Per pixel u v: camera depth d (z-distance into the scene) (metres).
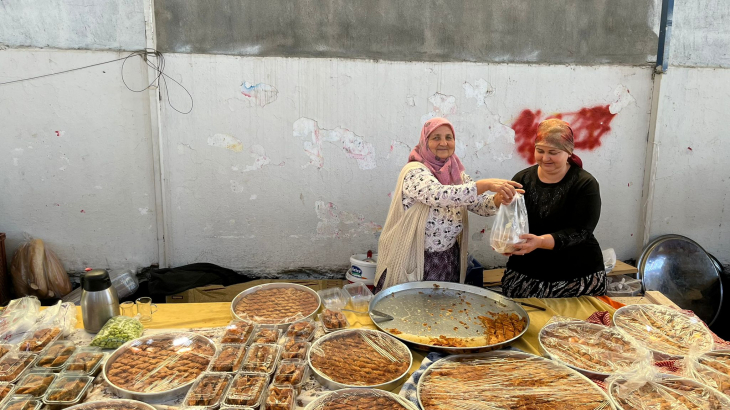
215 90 3.39
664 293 3.81
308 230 3.69
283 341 1.75
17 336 1.74
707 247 4.08
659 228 3.98
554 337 1.80
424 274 2.39
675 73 3.68
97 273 1.81
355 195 3.65
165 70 3.32
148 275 3.65
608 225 3.93
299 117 3.49
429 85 3.54
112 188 3.48
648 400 1.45
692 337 1.80
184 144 3.44
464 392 1.47
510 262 2.62
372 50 3.45
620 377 1.53
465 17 3.46
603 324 1.91
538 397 1.44
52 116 3.32
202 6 3.27
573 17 3.53
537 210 2.44
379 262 2.50
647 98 3.72
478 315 1.99
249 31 3.34
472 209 2.53
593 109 3.69
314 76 3.44
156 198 3.49
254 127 3.47
